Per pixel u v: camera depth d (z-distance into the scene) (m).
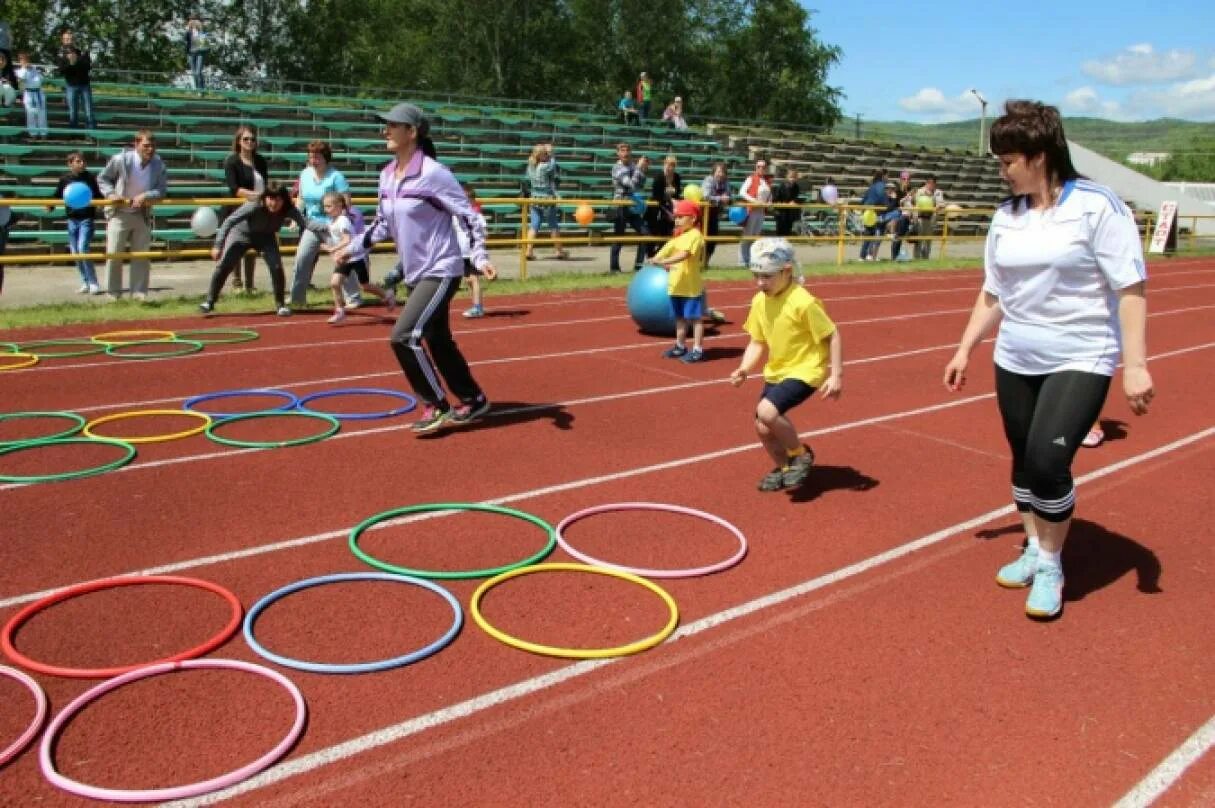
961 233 31.56
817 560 5.07
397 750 3.35
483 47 54.03
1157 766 3.42
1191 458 7.16
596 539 5.27
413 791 3.14
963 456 7.04
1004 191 38.50
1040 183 4.18
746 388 8.91
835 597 4.64
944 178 37.41
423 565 4.87
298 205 12.19
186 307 11.85
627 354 10.30
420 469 6.35
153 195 11.87
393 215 6.75
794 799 3.16
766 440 5.95
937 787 3.25
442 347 7.05
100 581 4.50
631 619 4.35
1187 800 3.24
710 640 4.18
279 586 4.61
